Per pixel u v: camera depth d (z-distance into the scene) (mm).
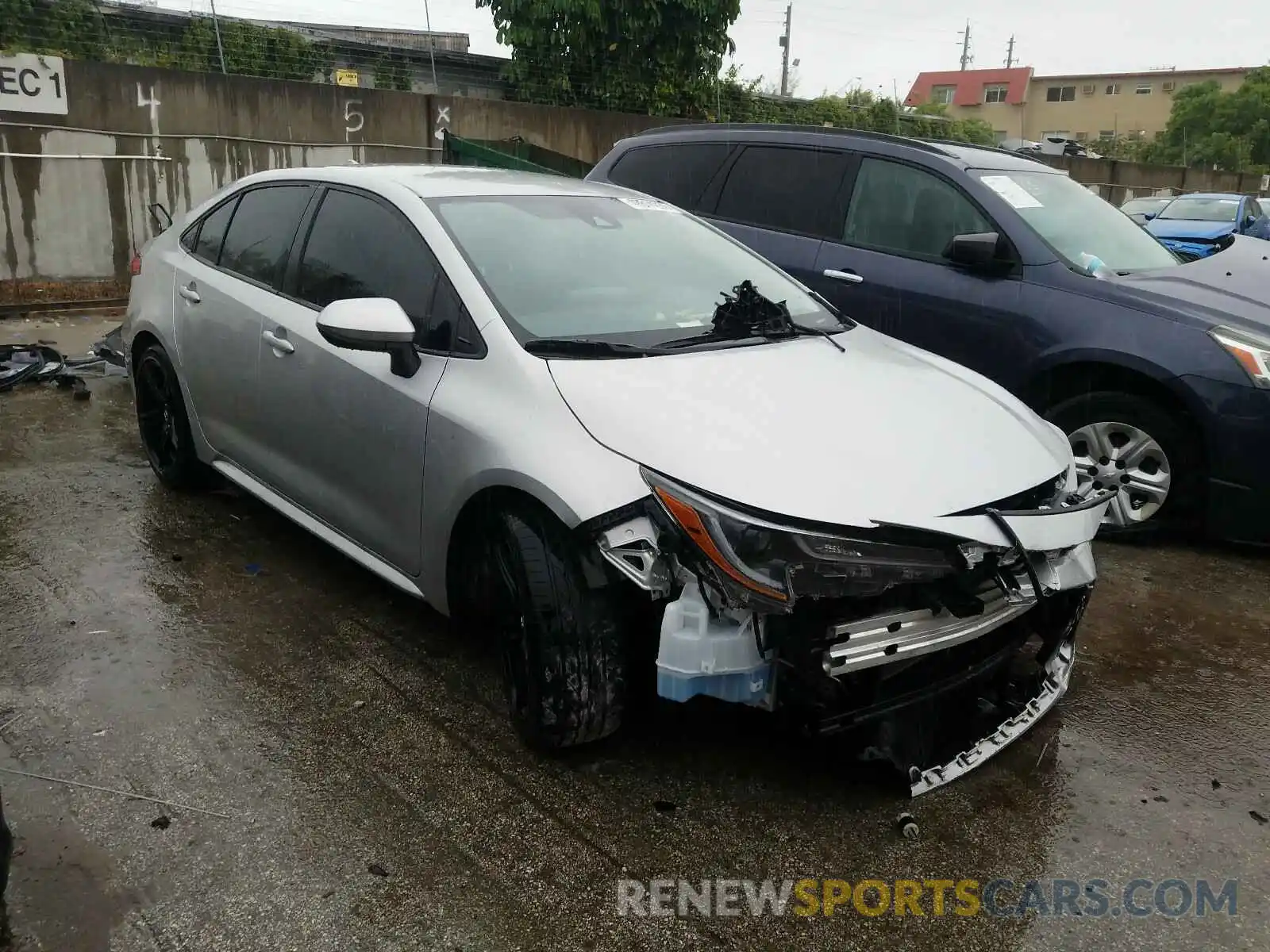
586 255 3631
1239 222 14453
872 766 2930
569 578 2725
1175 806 2879
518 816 2711
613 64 16953
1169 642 3908
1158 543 4945
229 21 15219
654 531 2568
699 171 6484
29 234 10469
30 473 5223
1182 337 4582
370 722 3121
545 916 2371
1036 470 2926
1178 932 2398
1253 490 4492
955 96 73312
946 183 5441
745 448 2643
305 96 13125
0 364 6992
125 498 4918
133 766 2854
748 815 2752
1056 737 3213
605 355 3086
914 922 2406
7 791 2719
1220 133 55062
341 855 2539
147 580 4039
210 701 3199
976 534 2562
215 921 2309
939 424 2994
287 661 3473
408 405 3223
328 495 3734
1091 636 3939
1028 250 5082
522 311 3225
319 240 3949
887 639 2549
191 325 4523
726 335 3395
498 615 2957
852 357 3434
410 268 3480
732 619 2510
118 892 2385
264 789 2783
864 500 2539
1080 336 4801
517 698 2949
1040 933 2385
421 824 2664
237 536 4527
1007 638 2941
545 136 15453
